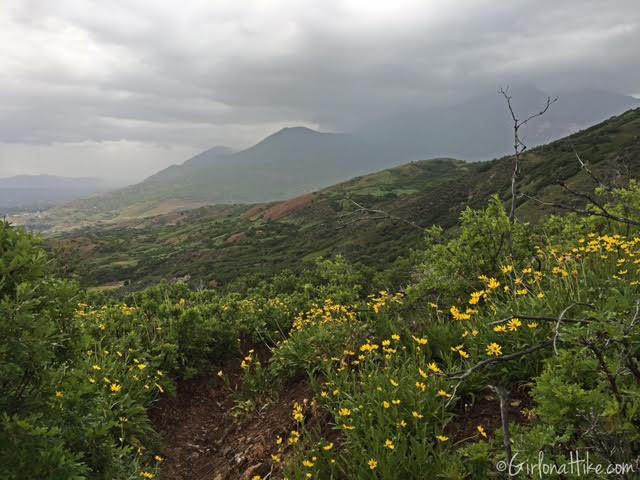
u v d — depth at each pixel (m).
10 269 3.38
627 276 4.88
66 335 3.84
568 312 4.16
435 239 6.99
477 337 4.69
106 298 14.15
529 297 4.84
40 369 3.33
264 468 4.62
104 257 188.00
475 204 88.19
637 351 2.99
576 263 5.56
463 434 3.84
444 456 3.48
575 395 2.44
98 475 3.62
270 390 6.55
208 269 130.00
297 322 7.76
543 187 49.22
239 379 8.01
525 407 3.90
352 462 3.75
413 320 6.09
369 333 6.23
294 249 142.50
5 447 2.93
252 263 130.12
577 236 6.75
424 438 3.54
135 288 104.56
